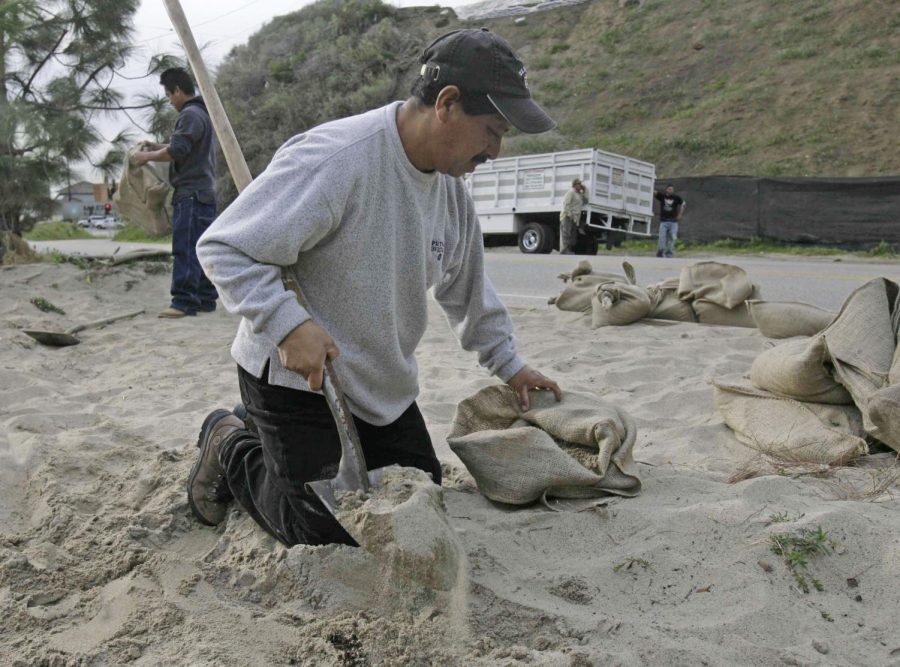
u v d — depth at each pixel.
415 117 2.25
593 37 39.44
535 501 2.99
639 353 5.46
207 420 2.80
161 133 9.90
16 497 3.15
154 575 2.43
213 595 2.37
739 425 3.76
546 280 11.73
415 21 43.00
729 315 6.51
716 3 37.97
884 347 3.58
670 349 5.57
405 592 2.21
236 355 2.47
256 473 2.55
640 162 20.05
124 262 9.20
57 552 2.61
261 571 2.44
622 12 40.16
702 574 2.44
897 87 28.92
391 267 2.34
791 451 3.42
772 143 28.56
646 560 2.50
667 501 2.92
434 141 2.24
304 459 2.38
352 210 2.25
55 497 3.02
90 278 8.49
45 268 8.65
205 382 5.04
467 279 2.91
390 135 2.26
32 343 6.08
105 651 2.09
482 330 3.04
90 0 9.30
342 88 38.47
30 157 9.34
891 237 20.80
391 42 40.69
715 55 34.66
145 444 3.75
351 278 2.31
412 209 2.33
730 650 2.11
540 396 3.21
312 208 2.17
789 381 3.68
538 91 36.75
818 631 2.21
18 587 2.39
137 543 2.62
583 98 35.41
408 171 2.29
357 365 2.40
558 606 2.31
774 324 5.76
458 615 2.17
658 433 3.88
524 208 19.69
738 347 5.62
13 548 2.66
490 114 2.19
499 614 2.24
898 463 3.25
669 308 6.77
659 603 2.35
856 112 28.48
